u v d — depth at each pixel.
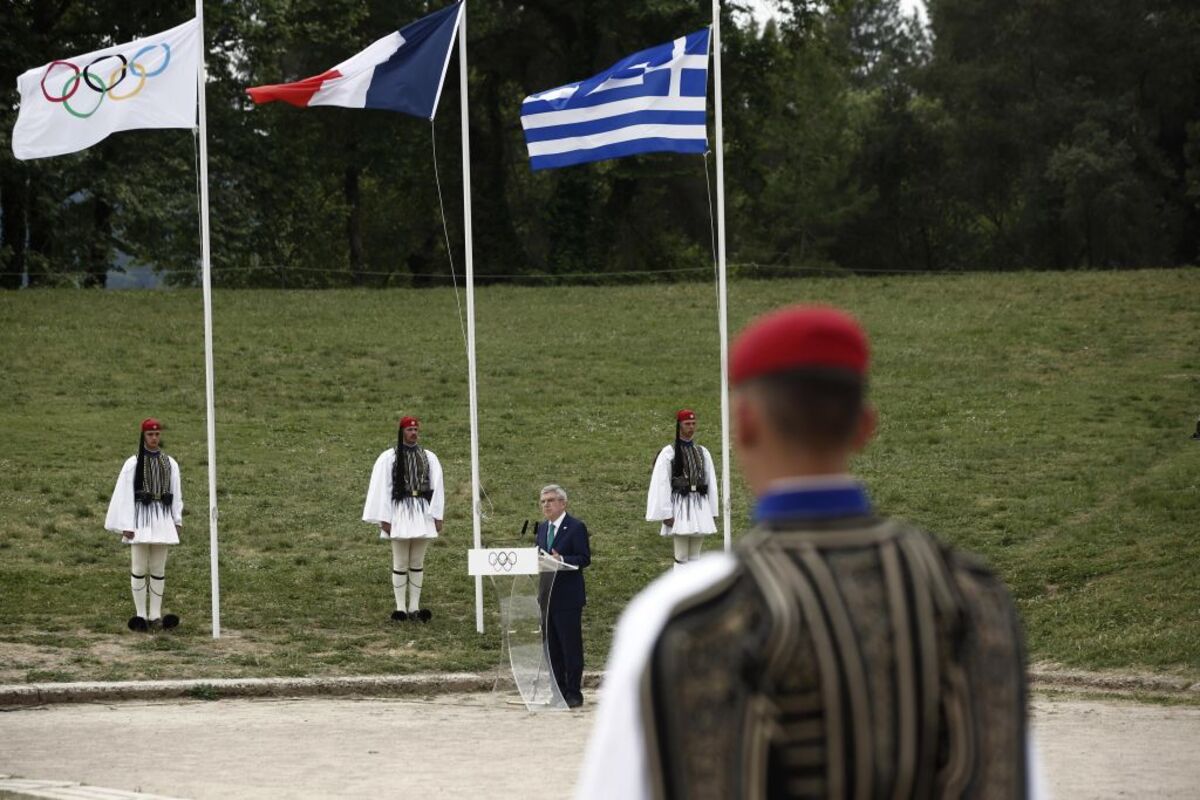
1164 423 52.75
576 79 92.75
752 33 90.81
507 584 26.19
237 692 27.02
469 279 33.59
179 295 76.00
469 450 51.12
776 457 4.07
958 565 4.07
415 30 32.88
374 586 36.94
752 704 3.78
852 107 127.88
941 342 66.62
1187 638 29.22
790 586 3.86
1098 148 99.88
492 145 98.94
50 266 85.00
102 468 46.69
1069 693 26.89
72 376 58.50
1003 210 118.38
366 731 22.20
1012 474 47.44
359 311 73.75
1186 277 77.44
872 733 3.79
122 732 21.97
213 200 83.75
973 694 3.92
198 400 56.25
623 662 3.91
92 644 30.45
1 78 79.00
